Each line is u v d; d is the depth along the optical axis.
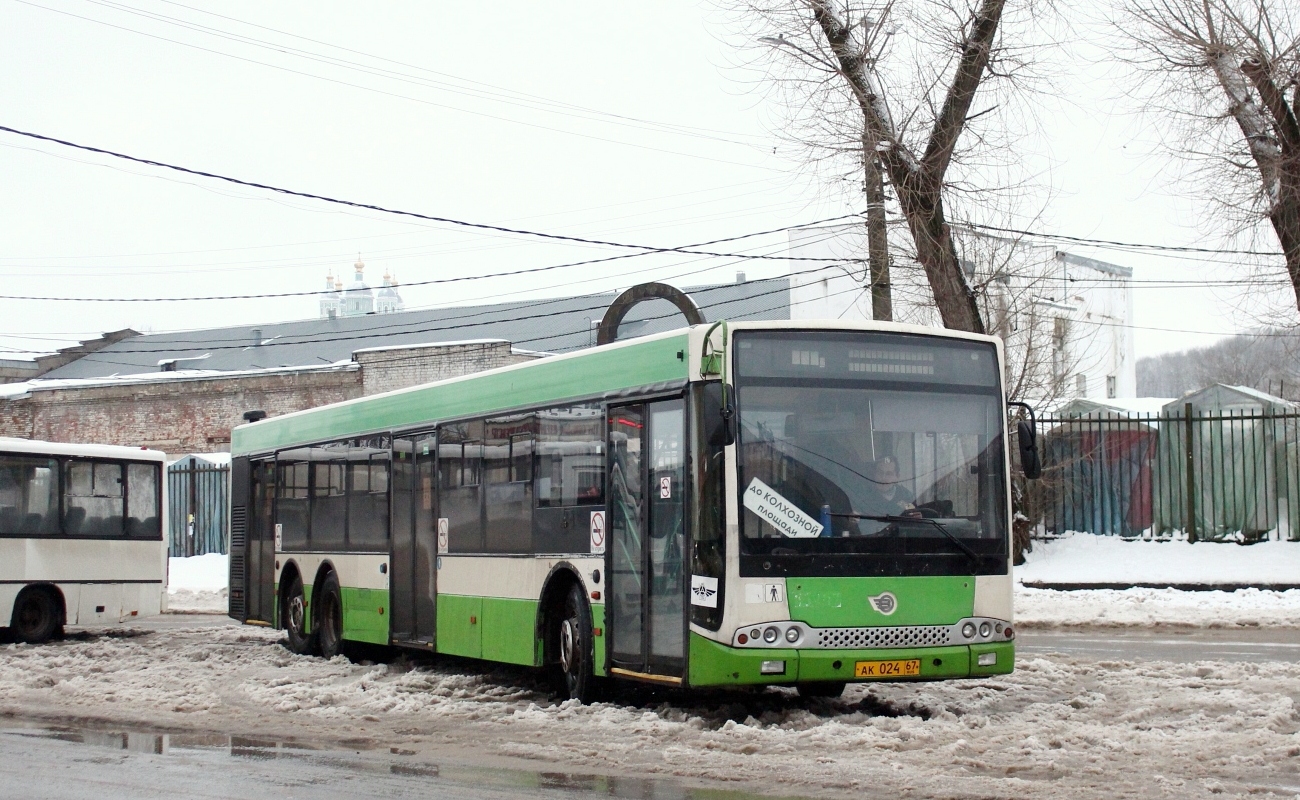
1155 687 12.93
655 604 11.51
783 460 10.87
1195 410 28.36
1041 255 36.47
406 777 9.25
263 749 10.73
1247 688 12.73
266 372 49.31
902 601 10.95
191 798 8.71
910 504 11.14
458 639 14.77
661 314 52.44
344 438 17.89
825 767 9.06
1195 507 26.52
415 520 15.93
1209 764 8.94
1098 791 8.07
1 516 20.98
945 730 10.45
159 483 23.16
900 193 23.69
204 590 32.25
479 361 46.41
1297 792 7.98
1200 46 22.09
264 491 20.39
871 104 23.28
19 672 16.48
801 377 11.05
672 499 11.34
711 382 10.63
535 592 13.33
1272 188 22.44
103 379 52.59
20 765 10.09
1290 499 25.72
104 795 8.86
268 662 17.50
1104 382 53.28
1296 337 24.28
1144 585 24.42
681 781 8.81
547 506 13.23
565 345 53.59
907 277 29.06
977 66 22.98
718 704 12.42
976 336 11.71
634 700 12.85
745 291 51.03
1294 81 22.05
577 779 9.00
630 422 12.00
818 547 10.81
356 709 12.98
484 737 11.05
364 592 17.06
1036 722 10.84
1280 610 20.97
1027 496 27.17
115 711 13.23
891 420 11.24
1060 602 22.69
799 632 10.64
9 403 53.19
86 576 21.92
